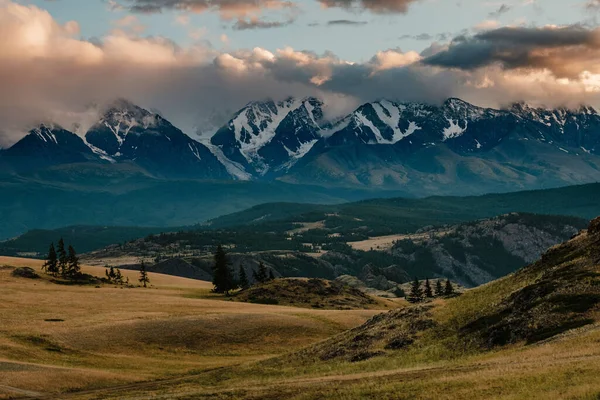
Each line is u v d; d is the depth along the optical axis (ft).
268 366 296.92
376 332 292.81
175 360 350.64
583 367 160.66
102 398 251.60
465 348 239.09
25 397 255.29
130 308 488.85
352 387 194.49
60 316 440.45
